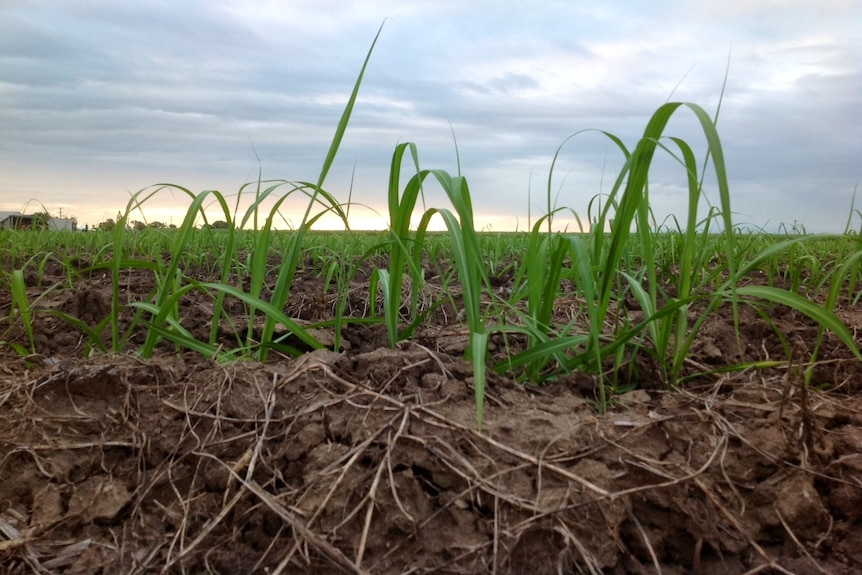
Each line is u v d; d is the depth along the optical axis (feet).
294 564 5.03
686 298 6.45
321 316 11.08
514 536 5.01
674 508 5.33
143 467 6.08
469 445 5.60
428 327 10.27
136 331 10.63
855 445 5.89
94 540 5.56
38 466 6.07
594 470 5.44
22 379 7.06
